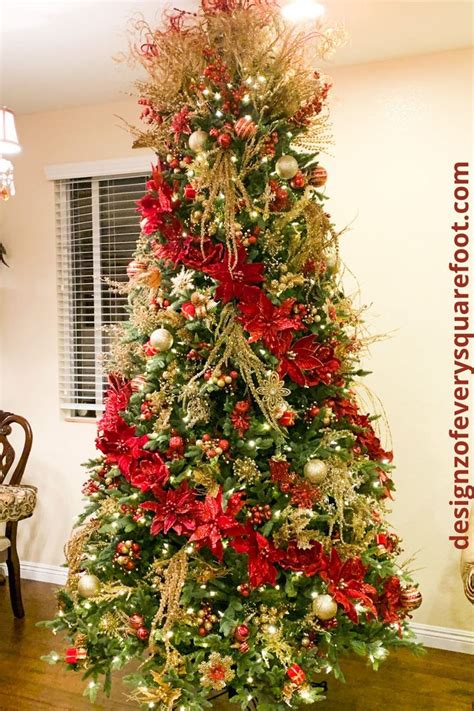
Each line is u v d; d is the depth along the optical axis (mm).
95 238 3611
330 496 1979
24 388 3771
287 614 1882
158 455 1848
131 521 1884
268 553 1770
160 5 2318
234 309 1838
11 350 3795
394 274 2906
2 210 3768
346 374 2109
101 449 1972
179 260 1888
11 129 2631
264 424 1808
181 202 1903
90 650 1897
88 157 3523
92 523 2090
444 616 2881
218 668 1698
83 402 3725
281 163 1846
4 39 2607
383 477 2143
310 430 1908
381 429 2947
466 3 2301
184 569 1763
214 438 1889
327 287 1993
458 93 2766
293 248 1890
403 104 2846
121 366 2148
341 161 2955
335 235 1983
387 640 1932
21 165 3707
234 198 1791
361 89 2902
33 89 3230
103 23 2469
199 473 1798
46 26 2484
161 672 1876
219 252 1845
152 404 1916
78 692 2512
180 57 1897
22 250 3738
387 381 2938
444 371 2854
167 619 1733
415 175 2850
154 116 2010
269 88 1859
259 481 1827
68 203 3662
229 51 1858
